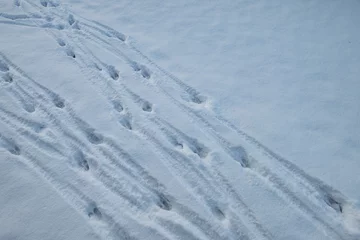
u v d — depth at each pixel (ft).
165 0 14.55
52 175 8.51
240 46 12.55
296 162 9.04
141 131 9.77
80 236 7.50
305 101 10.62
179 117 10.18
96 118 9.98
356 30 13.10
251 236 7.77
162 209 8.17
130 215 7.95
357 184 8.55
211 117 10.18
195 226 7.87
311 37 12.87
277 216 8.05
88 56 11.95
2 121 9.60
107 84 11.03
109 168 8.84
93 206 8.09
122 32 12.99
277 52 12.29
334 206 8.38
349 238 7.72
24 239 7.36
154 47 12.44
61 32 12.82
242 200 8.33
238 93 10.87
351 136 9.64
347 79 11.28
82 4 14.17
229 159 9.17
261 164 9.05
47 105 10.20
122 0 14.51
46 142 9.22
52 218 7.73
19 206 7.85
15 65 11.28
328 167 8.91
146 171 8.82
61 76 11.10
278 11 14.12
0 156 8.68
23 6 13.65
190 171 8.89
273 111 10.33
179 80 11.28
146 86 11.07
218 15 13.96
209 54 12.25
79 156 9.11
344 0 14.44
